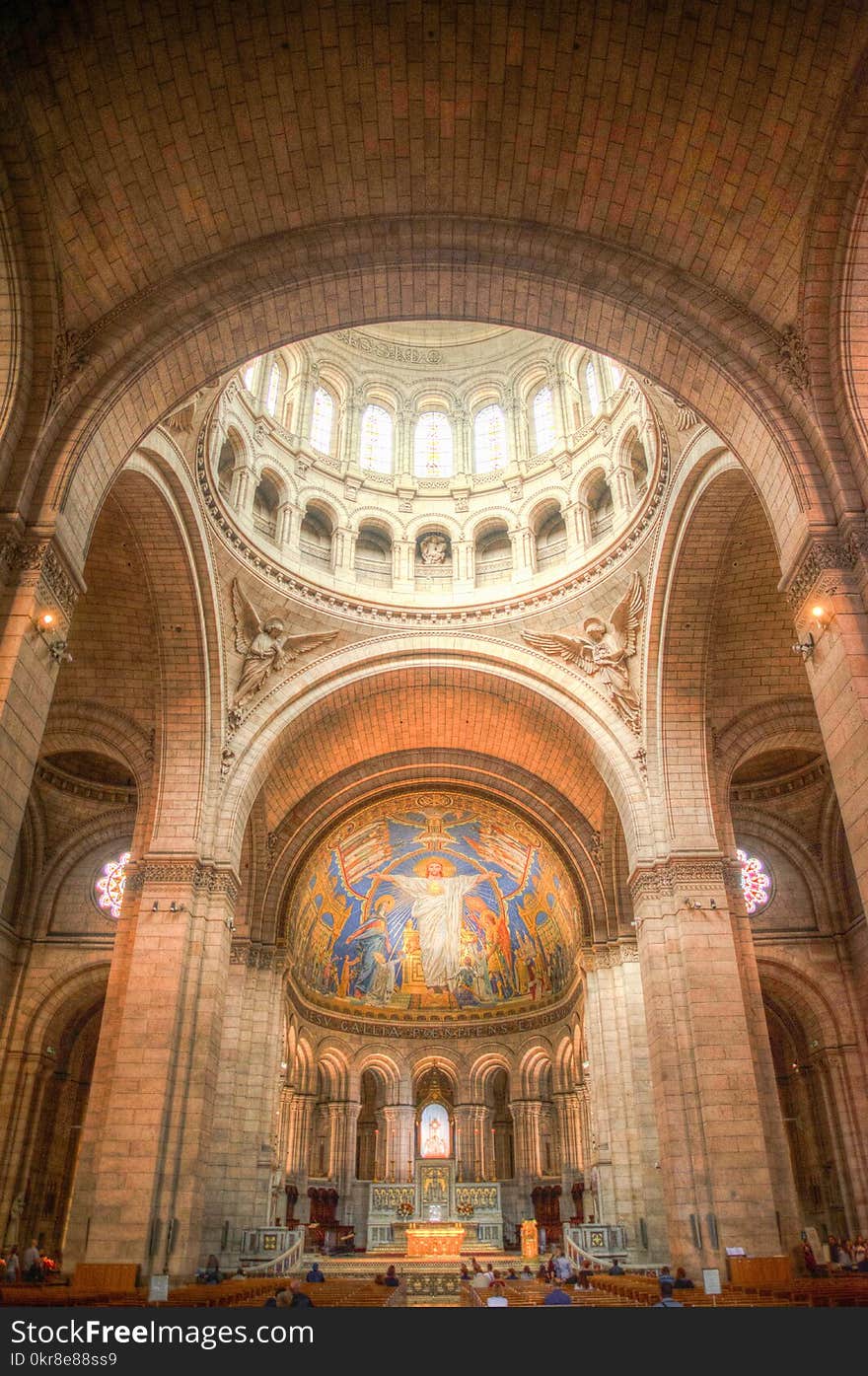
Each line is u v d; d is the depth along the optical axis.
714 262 15.62
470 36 13.84
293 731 28.27
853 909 31.11
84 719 26.55
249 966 31.02
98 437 14.96
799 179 14.24
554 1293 13.44
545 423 32.41
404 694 30.45
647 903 23.78
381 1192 40.00
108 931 30.83
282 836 32.75
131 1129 20.19
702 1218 19.89
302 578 28.14
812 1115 32.56
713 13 13.12
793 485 14.58
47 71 13.17
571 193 15.78
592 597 27.52
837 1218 30.27
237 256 16.16
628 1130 28.47
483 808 35.62
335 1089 42.69
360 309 17.50
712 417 16.67
